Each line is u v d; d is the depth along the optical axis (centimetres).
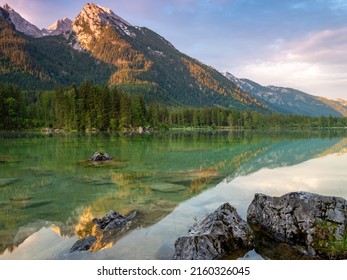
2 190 1970
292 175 2480
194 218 1343
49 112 12512
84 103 11094
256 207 1301
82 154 3891
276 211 1207
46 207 1597
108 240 1138
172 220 1362
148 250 1047
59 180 2281
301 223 1109
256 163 3177
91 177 2400
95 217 1431
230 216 1125
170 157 3659
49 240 1162
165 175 2492
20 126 11056
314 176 2434
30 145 5203
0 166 2905
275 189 1988
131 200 1720
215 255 994
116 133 10212
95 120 10962
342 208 1102
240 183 2172
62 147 4888
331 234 1039
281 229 1150
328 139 7525
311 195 1166
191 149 4688
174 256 993
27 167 2848
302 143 6072
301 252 1041
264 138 7956
